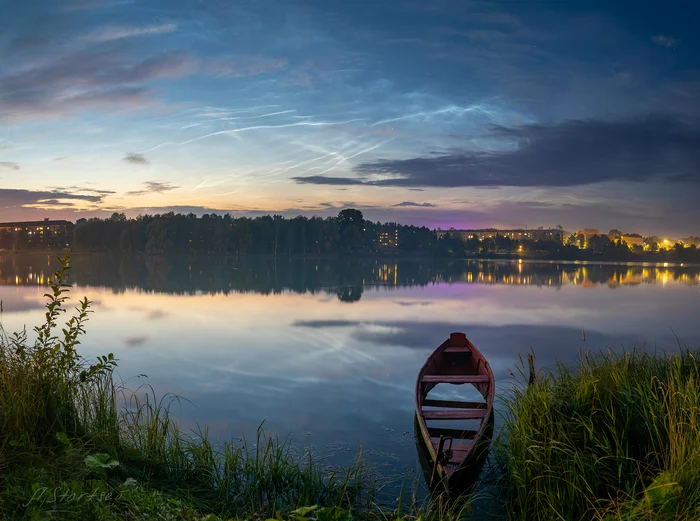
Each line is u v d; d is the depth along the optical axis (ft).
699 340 61.36
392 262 378.53
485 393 33.24
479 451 23.41
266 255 469.16
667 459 16.75
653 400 19.56
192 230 471.62
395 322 75.82
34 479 13.82
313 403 34.86
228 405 34.12
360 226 518.37
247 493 19.04
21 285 141.59
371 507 19.47
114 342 57.88
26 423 16.37
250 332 65.62
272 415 31.96
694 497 13.26
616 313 88.12
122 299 106.01
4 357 19.35
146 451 19.95
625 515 14.08
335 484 20.79
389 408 33.65
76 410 19.42
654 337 63.82
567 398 21.80
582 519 16.28
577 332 67.41
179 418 31.09
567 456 18.04
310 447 26.35
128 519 13.47
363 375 43.29
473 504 19.86
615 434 18.25
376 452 25.67
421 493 20.93
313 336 62.90
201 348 54.80
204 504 17.31
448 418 26.71
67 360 20.89
